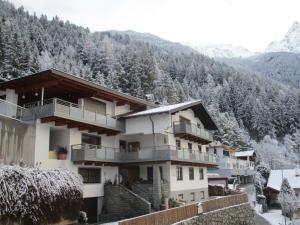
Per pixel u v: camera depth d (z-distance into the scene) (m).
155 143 35.06
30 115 25.59
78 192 22.48
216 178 53.59
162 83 100.44
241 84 150.75
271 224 44.88
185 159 34.44
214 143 66.25
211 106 100.50
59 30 140.38
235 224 32.34
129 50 115.50
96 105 32.50
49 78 26.64
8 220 17.08
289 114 132.62
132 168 35.44
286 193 53.44
